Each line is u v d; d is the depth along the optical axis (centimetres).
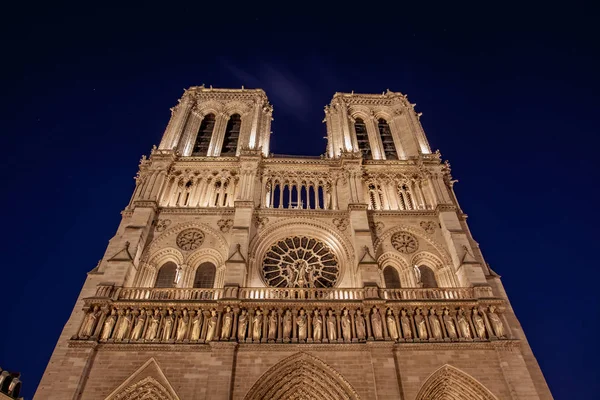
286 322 3606
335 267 4462
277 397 3281
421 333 3584
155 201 4678
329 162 5334
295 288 3916
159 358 3378
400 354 3456
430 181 5075
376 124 6172
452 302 3772
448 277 4297
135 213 4544
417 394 3244
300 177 5225
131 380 3269
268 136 5956
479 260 4459
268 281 4297
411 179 5259
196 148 5828
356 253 4278
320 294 3988
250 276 4200
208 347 3444
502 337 3544
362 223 4544
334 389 3303
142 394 3231
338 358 3409
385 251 4519
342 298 3934
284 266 4453
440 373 3375
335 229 4634
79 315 3762
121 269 3956
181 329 3556
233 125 6269
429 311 3750
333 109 6300
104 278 3878
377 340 3453
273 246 4609
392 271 4472
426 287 4306
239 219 4491
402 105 6356
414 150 5641
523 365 3394
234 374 3278
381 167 5331
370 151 5919
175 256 4419
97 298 3650
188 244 4475
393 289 3934
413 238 4634
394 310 3719
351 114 6350
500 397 3259
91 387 3212
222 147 5831
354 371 3341
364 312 3675
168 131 5703
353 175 5081
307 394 3350
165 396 3209
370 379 3291
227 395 3123
